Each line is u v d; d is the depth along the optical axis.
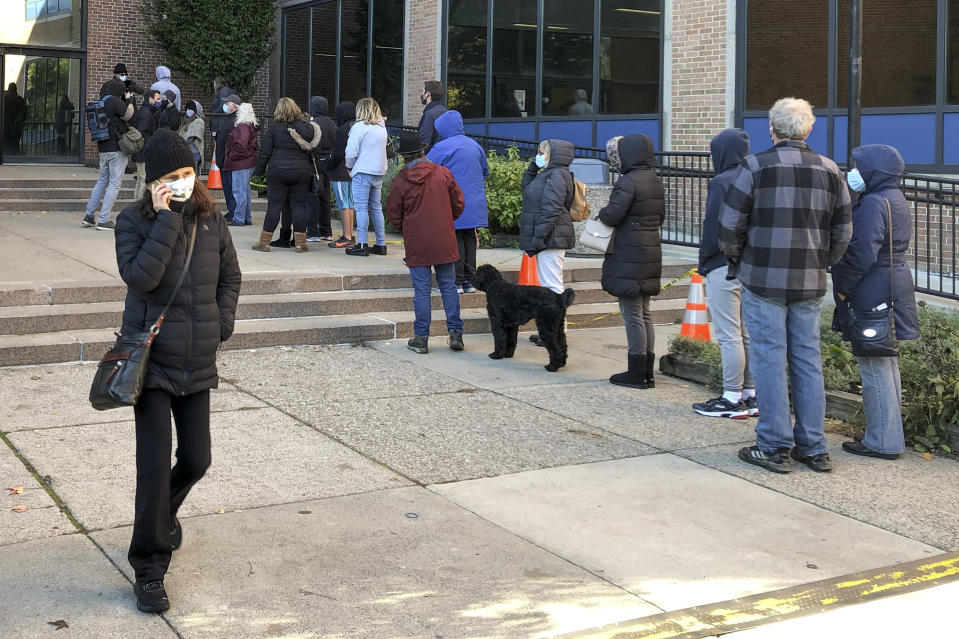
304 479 5.24
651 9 14.75
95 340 7.53
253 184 15.60
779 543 4.64
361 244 11.00
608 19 15.34
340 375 7.52
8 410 6.23
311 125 10.95
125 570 4.05
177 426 3.96
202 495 4.95
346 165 10.95
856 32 8.22
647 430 6.43
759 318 5.70
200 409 3.95
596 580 4.16
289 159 10.87
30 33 19.36
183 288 3.79
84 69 19.89
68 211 13.94
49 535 4.37
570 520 4.82
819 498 5.27
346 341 8.55
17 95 19.36
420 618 3.75
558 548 4.47
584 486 5.32
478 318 9.29
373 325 8.67
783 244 5.54
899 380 6.05
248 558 4.22
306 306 8.85
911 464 5.95
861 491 5.41
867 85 12.64
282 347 8.28
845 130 12.81
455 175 9.45
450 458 5.70
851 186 5.92
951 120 11.88
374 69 19.89
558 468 5.60
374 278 9.67
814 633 3.78
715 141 6.64
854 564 4.43
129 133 12.05
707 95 14.09
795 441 5.86
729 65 13.76
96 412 6.27
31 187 14.38
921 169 12.19
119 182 12.20
